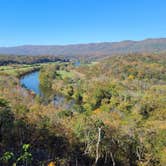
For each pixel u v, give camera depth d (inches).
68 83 4877.0
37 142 1418.6
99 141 1497.3
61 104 3412.9
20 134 1384.1
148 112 3221.0
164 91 4109.3
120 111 3344.0
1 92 2834.6
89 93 3929.6
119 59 6638.8
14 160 1156.5
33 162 1256.8
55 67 6732.3
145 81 5049.2
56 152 1429.6
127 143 1632.6
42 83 4753.9
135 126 2146.9
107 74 5792.3
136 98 3651.6
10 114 1470.2
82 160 1485.0
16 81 4232.3
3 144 1284.4
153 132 1819.6
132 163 1604.3
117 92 3907.5
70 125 1642.5
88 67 6855.3
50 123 1550.2
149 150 1663.4
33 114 1624.0
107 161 1539.1
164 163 1582.2
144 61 6373.0
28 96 3125.0
